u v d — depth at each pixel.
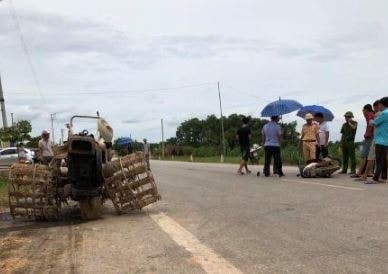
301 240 6.37
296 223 7.43
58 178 9.15
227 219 8.08
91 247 6.64
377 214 7.77
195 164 32.06
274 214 8.28
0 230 8.42
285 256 5.66
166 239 6.82
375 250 5.72
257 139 60.06
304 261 5.43
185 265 5.52
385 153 12.14
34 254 6.47
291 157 26.64
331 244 6.09
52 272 5.55
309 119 15.13
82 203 8.99
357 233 6.57
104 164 9.10
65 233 7.79
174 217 8.54
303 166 15.04
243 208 9.11
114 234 7.40
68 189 8.92
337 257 5.52
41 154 13.95
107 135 10.05
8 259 6.27
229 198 10.61
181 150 76.62
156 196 9.26
